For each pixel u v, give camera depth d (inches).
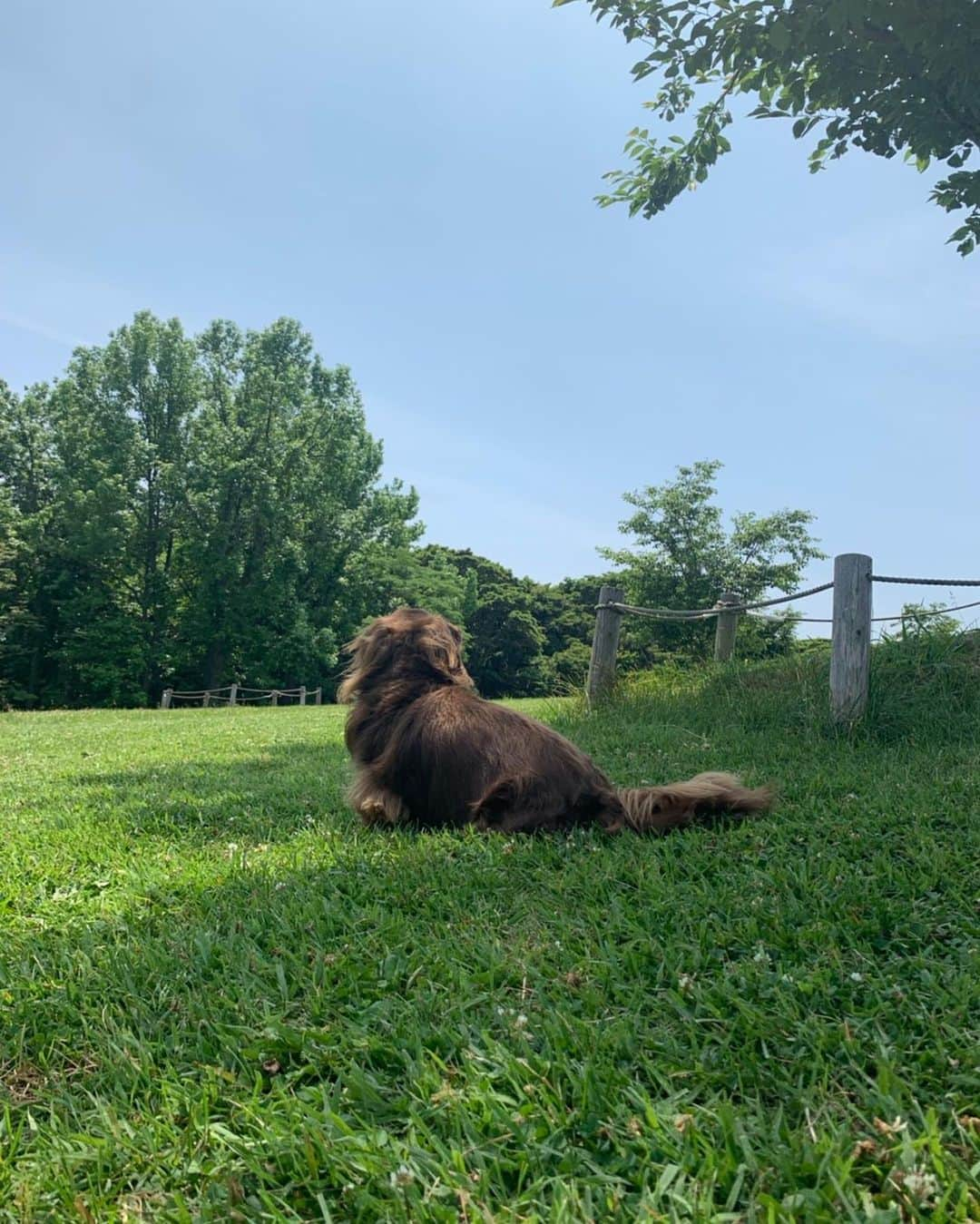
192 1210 63.8
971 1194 57.5
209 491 1550.2
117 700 1536.7
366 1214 60.7
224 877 141.5
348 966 100.2
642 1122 67.4
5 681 1552.7
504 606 1982.0
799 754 241.0
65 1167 67.9
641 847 144.4
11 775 312.5
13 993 99.3
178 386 1653.5
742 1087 72.9
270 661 1577.3
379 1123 72.0
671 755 255.1
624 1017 85.0
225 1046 84.3
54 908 133.2
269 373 1651.1
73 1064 85.4
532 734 166.2
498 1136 67.8
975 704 258.5
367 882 134.0
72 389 1627.7
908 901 112.2
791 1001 85.1
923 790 173.5
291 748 363.9
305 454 1688.0
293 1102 73.6
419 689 184.4
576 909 117.3
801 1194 57.7
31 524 1509.6
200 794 233.6
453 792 167.5
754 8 217.5
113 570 1588.3
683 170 286.2
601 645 387.2
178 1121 74.3
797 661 335.0
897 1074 72.6
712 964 97.1
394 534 1791.3
